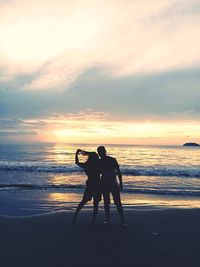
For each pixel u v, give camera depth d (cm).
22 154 5278
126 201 1094
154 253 511
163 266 452
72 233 636
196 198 1177
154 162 3769
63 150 7119
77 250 526
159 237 610
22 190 1336
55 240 586
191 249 534
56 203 1031
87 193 705
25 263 462
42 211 891
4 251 520
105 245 555
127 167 2945
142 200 1120
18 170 2294
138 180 1819
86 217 793
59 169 2352
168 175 2089
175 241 583
